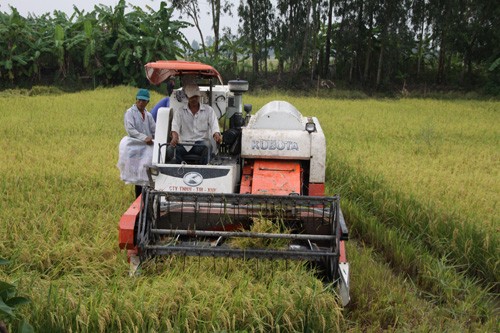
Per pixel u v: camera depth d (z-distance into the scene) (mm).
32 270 5590
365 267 6160
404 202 8039
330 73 36375
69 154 11180
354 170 10070
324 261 5438
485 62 33969
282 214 5477
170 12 30656
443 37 33969
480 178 9883
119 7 29969
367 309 5336
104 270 5340
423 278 6227
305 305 4703
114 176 9242
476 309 5586
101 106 19812
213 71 6668
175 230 5312
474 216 7383
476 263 6578
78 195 8008
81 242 5961
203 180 5809
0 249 5902
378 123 17969
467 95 32344
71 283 4832
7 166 9719
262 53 34625
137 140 7531
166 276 5117
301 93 32594
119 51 30203
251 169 6398
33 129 14445
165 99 8305
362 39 33906
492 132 16656
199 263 5176
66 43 29734
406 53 35312
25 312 4375
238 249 5129
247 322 4547
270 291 4742
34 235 6062
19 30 28859
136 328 4164
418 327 5020
